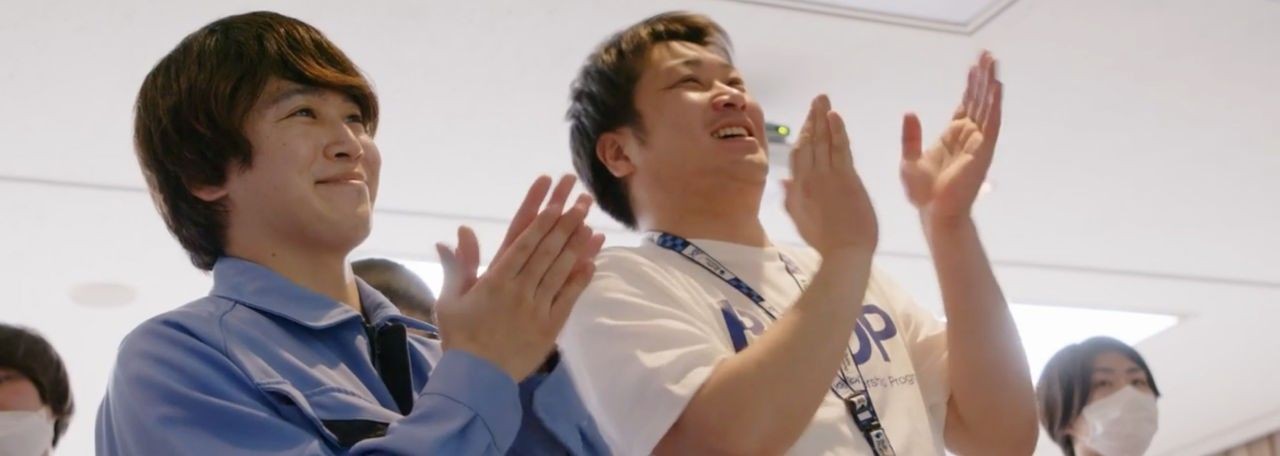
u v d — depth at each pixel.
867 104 3.55
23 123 3.35
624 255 1.66
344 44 3.16
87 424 4.94
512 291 1.16
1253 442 6.42
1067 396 2.97
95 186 3.64
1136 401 2.89
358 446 1.09
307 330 1.25
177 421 1.12
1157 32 3.32
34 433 2.05
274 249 1.30
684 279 1.65
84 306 4.27
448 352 1.15
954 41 3.29
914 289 4.69
